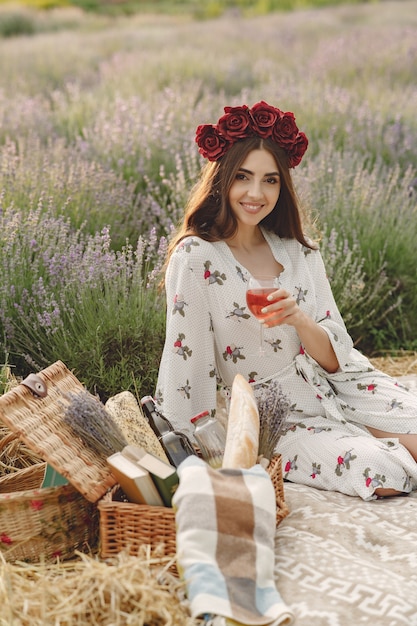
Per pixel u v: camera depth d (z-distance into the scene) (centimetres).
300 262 308
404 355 470
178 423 289
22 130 661
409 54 1059
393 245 496
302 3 2236
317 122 698
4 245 412
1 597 210
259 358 297
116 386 366
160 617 207
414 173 593
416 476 285
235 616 201
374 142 655
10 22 1780
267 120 285
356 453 282
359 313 469
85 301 379
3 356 378
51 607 208
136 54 1145
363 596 215
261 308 263
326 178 563
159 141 603
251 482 228
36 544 243
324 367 306
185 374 291
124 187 516
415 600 213
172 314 290
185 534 215
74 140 668
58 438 243
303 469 292
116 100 702
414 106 755
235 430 243
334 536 249
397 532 256
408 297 495
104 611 207
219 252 293
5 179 483
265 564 217
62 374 273
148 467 235
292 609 212
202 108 697
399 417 300
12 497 236
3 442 287
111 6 2433
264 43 1342
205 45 1320
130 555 234
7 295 382
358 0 2220
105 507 233
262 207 290
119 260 399
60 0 2378
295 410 301
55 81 1077
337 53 1070
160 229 492
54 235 413
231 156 285
